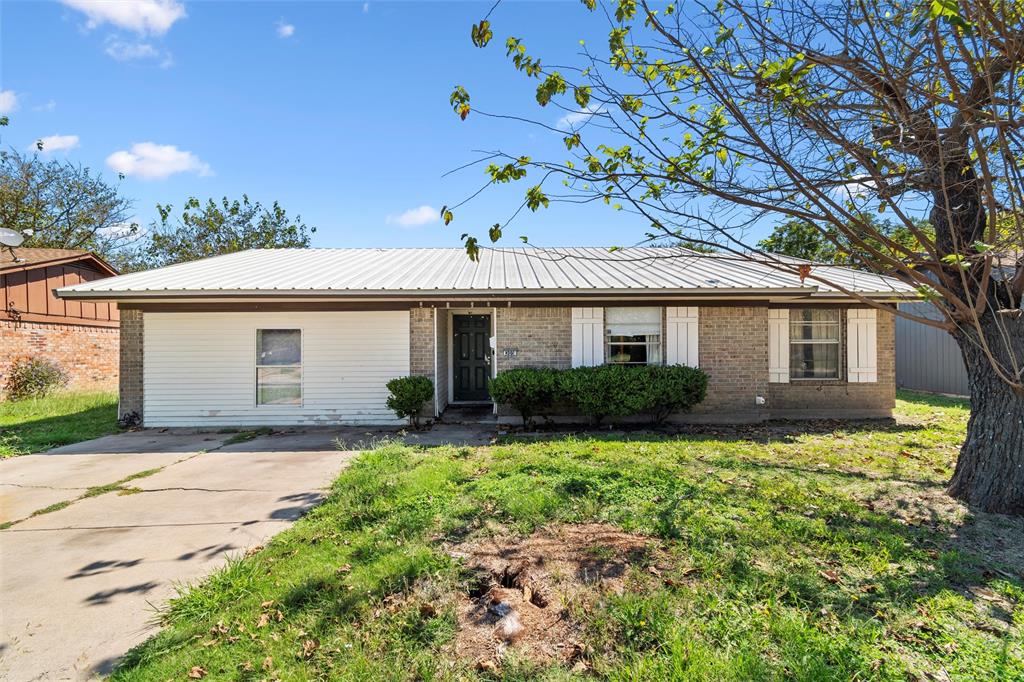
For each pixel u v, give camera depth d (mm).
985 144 3709
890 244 4133
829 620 2809
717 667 2367
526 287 9461
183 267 11664
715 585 3184
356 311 10242
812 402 10766
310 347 10227
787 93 3441
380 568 3486
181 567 3725
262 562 3709
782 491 5023
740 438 8234
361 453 7180
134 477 6277
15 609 3162
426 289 9359
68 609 3156
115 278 10219
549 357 10070
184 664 2553
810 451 7148
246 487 5816
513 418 10133
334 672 2465
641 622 2777
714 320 10109
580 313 10086
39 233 25328
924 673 2363
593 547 3773
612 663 2486
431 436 8703
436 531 4160
